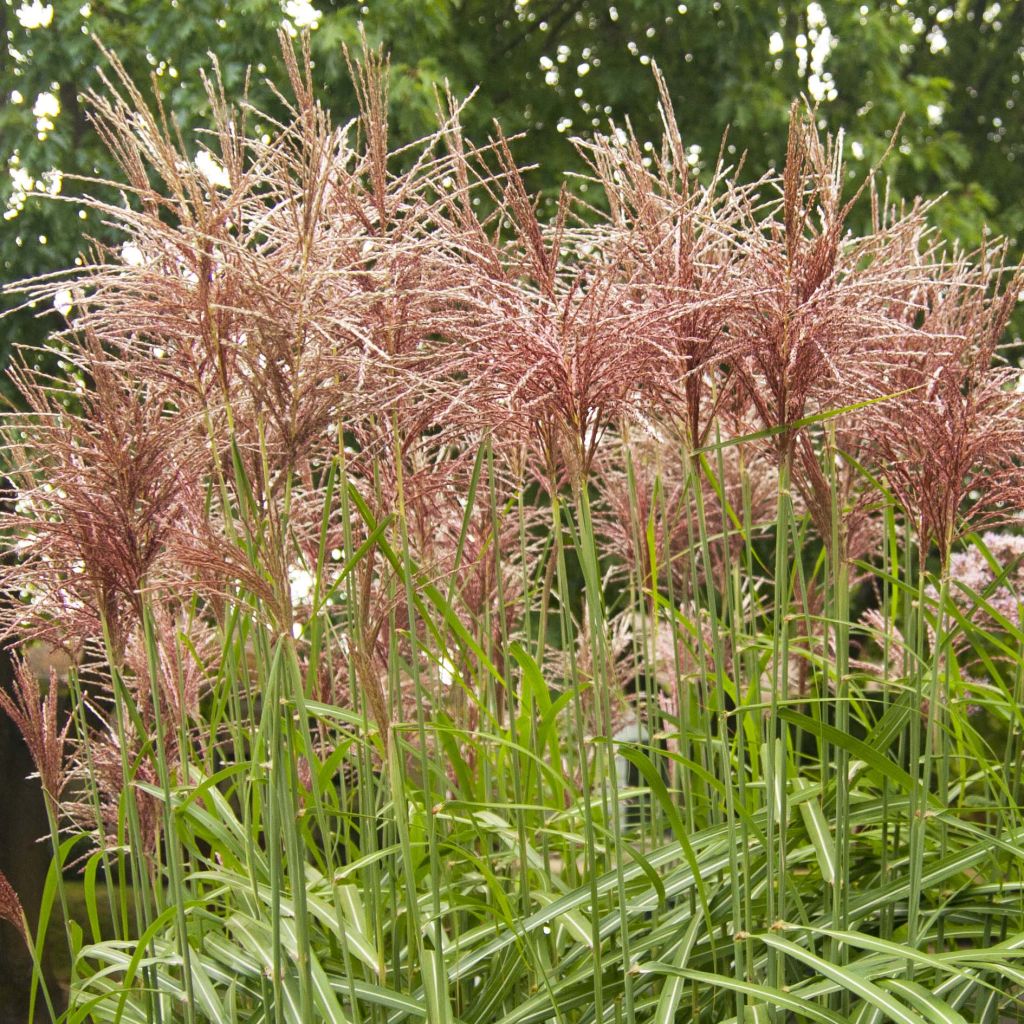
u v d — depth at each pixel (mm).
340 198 2379
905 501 2578
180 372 2439
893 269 2332
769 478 3867
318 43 7023
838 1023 2072
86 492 2420
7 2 7078
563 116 8836
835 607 2873
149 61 7375
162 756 2441
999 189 10773
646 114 8648
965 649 3660
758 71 8578
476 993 2879
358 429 2596
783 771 2379
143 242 2307
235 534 2389
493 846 3396
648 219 2371
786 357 2252
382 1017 2473
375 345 2191
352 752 2787
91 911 2986
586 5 9344
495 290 2154
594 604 2260
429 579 2764
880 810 2688
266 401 2309
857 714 3018
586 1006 2596
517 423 2385
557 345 2084
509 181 2211
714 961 2309
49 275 2096
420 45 7504
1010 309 2477
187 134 6781
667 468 3855
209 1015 2572
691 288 2350
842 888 2475
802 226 2215
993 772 2814
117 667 2590
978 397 2367
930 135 9273
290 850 2262
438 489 2713
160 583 2414
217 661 3297
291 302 2188
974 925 2791
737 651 2543
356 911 2531
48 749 2906
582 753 2189
